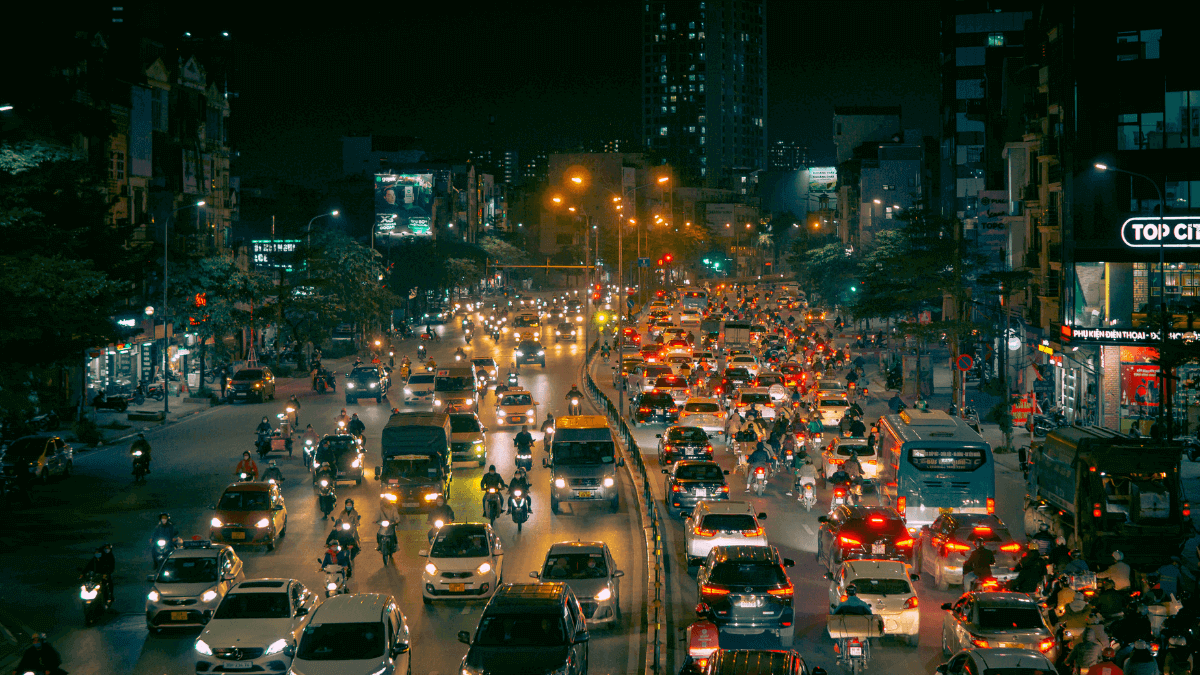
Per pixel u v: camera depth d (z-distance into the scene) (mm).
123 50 73250
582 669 18828
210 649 19578
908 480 29531
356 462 39156
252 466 36875
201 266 71062
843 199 164625
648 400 52938
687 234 195000
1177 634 18453
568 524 33062
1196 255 47969
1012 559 24703
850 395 61938
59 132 41219
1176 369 46531
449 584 24141
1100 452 25250
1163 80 48438
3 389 33719
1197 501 34812
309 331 86000
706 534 26891
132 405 61812
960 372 52969
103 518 34125
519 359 81938
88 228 43094
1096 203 49219
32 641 20047
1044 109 56656
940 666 17516
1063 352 51844
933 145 125562
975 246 68062
